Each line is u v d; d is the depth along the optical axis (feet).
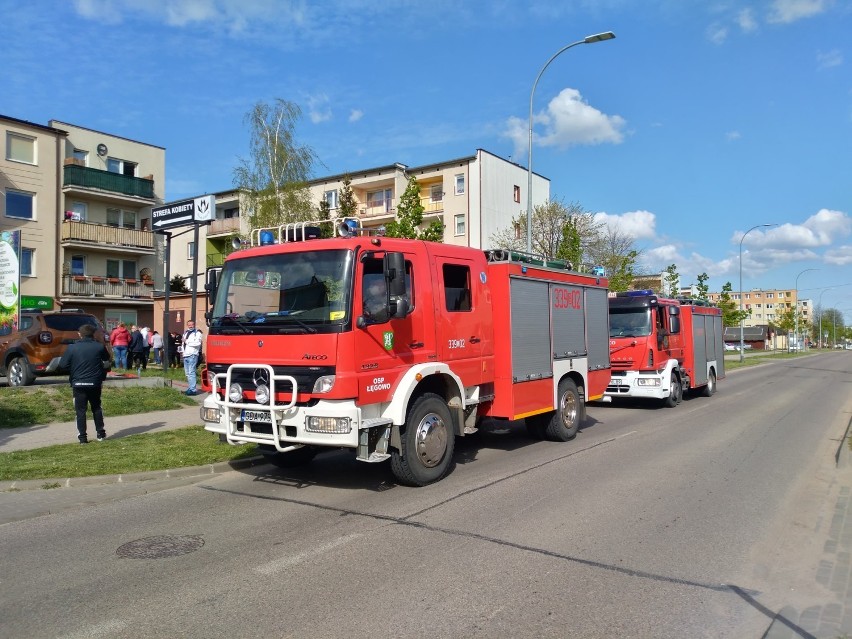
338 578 15.11
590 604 13.78
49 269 105.50
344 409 20.68
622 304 50.16
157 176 122.93
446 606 13.58
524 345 29.78
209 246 161.89
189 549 17.33
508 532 18.58
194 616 13.14
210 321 24.26
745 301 501.97
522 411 29.37
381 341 22.17
